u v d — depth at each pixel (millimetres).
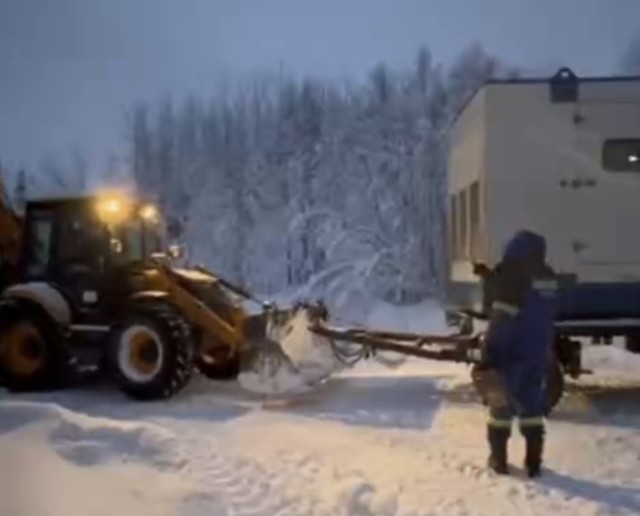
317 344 10375
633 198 9375
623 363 13750
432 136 35281
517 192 9469
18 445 6559
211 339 10961
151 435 7031
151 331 10422
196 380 11664
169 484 6152
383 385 11320
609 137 9406
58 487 5777
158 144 47781
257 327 10594
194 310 10758
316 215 33438
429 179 33844
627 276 9344
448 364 13492
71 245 11469
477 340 9789
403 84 40906
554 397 9164
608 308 9336
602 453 7641
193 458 6824
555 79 9414
